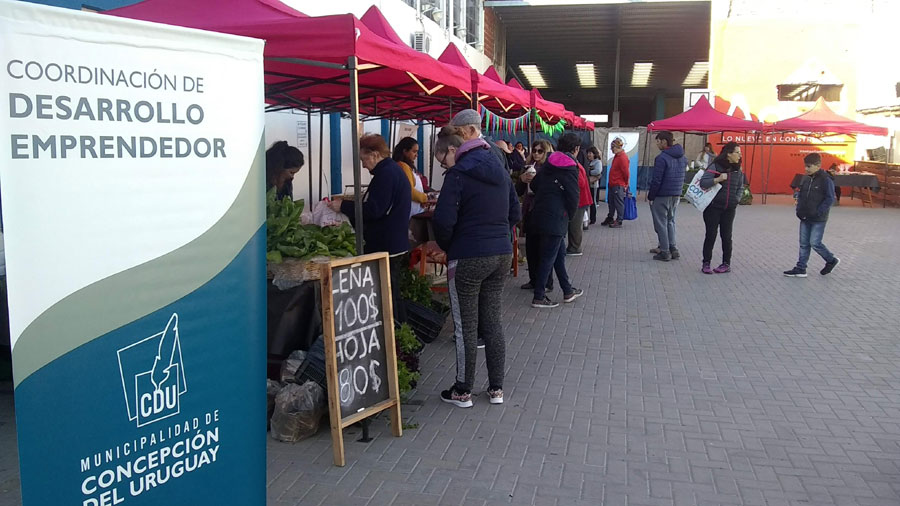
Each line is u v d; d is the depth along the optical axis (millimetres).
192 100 2318
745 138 22906
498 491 3713
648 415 4746
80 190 2047
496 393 4914
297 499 3609
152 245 2248
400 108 9539
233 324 2539
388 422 4598
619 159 15008
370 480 3820
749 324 7117
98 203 2092
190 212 2350
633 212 15719
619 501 3619
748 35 23781
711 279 9453
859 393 5164
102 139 2084
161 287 2291
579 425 4574
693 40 25469
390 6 12078
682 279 9438
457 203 4508
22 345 1965
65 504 2109
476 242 4566
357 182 4777
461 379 4836
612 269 10172
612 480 3840
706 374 5582
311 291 4828
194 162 2344
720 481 3832
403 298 6504
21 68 1892
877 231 14516
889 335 6703
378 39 4664
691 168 21797
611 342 6453
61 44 1967
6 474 3844
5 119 1871
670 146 10656
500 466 3994
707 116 18938
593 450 4207
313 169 10375
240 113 2475
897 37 23047
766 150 24438
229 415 2566
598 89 38500
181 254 2338
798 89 23969
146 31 2162
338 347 4004
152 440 2322
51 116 1963
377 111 9148
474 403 4941
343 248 5125
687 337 6633
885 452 4191
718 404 4949
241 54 2451
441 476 3871
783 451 4203
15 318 1941
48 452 2055
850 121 19328
